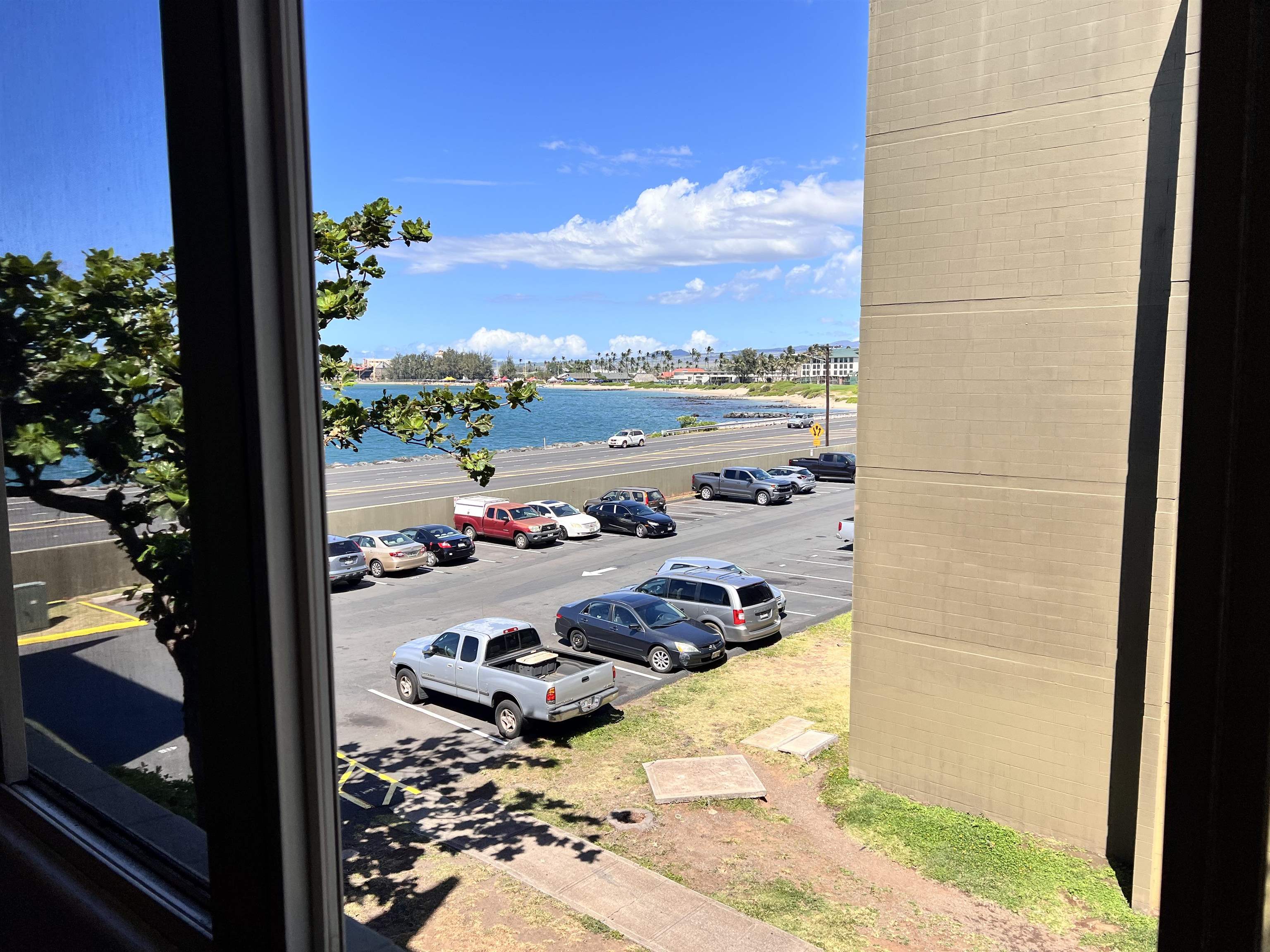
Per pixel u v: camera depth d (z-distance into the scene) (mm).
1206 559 746
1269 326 682
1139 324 8156
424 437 7215
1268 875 731
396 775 10781
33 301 2045
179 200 1456
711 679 14320
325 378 7164
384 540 22750
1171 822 799
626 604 15531
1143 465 8211
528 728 12164
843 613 18391
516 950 7082
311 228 1438
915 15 9203
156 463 1726
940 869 8367
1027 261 8734
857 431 9961
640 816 9633
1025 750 9047
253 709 1474
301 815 1492
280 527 1410
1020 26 8578
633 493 31188
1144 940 7191
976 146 8945
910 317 9508
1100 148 8234
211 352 1434
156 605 1805
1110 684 8492
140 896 1862
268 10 1321
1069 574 8695
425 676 13070
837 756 11188
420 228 7305
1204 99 738
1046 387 8711
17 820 2277
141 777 1923
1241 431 713
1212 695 753
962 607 9398
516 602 19812
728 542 26797
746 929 7359
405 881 8234
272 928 1505
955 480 9352
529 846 8883
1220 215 727
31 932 2139
